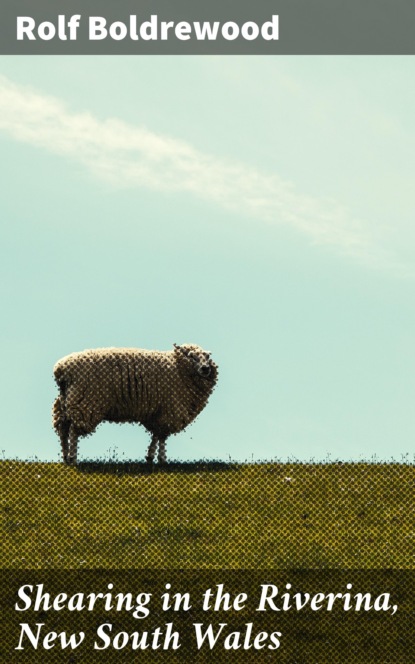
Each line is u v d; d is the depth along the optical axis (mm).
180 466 30297
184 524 25250
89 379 30344
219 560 23516
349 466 30062
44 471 29016
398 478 28969
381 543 24625
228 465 30359
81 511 26047
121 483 28062
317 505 26938
